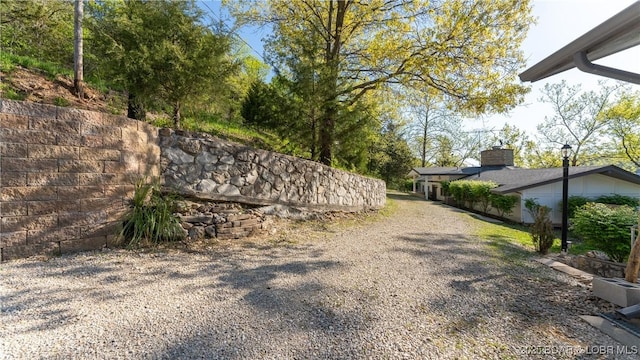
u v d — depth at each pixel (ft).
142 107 18.74
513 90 27.25
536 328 7.80
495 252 17.06
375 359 6.16
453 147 105.81
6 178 9.58
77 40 21.07
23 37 28.89
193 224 14.43
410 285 10.66
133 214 12.84
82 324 6.73
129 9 16.49
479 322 8.05
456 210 47.60
